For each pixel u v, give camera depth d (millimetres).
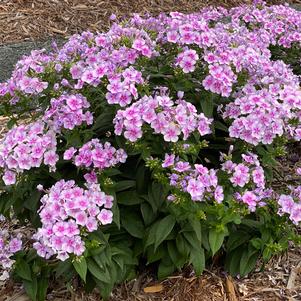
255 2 976
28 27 1354
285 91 629
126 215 633
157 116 562
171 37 663
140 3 1479
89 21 1397
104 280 563
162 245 630
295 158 909
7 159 582
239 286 673
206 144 596
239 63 653
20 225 764
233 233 655
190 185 549
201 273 614
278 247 619
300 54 940
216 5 1525
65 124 587
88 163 574
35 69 650
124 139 599
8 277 649
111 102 581
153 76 647
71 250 536
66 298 652
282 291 674
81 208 542
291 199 614
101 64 615
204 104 645
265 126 605
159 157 616
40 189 578
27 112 714
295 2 1616
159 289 665
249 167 625
